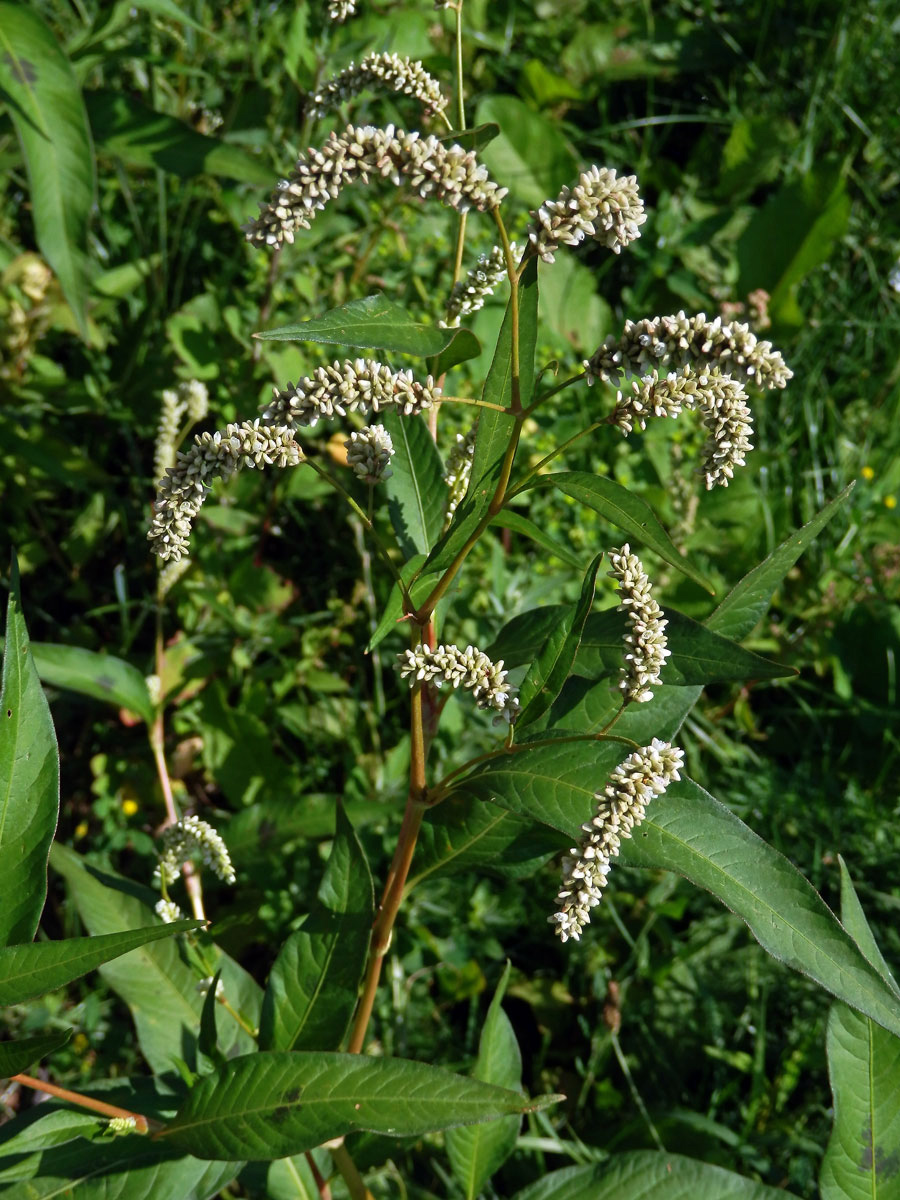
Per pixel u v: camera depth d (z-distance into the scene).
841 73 0.90
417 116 0.76
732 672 0.30
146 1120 0.33
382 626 0.28
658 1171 0.38
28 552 0.61
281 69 0.68
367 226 0.69
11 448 0.56
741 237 0.80
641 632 0.29
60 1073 0.50
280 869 0.51
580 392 0.69
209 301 0.62
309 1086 0.29
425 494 0.35
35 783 0.29
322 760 0.58
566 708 0.33
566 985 0.54
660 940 0.54
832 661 0.67
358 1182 0.37
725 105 0.92
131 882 0.41
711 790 0.59
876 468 0.77
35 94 0.46
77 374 0.65
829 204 0.77
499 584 0.55
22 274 0.58
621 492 0.27
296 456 0.28
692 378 0.26
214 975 0.34
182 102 0.71
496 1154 0.39
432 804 0.32
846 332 0.82
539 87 0.85
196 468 0.27
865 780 0.64
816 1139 0.48
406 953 0.51
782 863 0.30
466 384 0.64
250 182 0.55
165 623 0.62
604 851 0.28
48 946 0.27
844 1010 0.37
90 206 0.48
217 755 0.57
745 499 0.69
